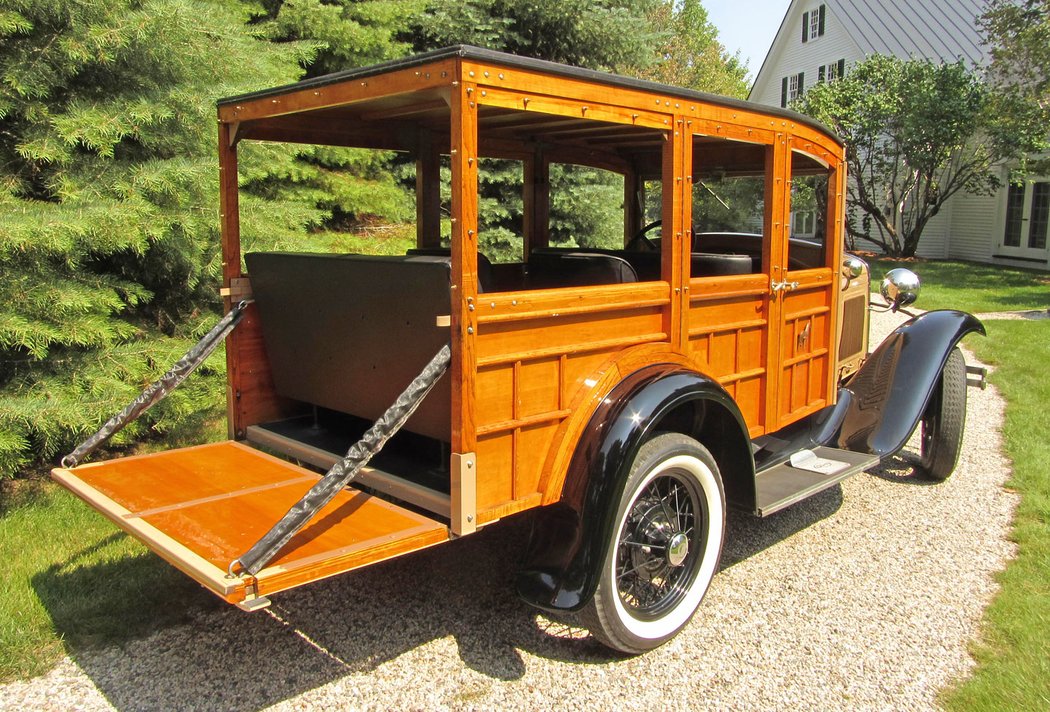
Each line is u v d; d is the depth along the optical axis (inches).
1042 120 559.5
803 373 156.6
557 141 171.6
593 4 357.4
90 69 188.5
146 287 209.3
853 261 182.9
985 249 716.0
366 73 100.3
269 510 104.5
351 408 124.9
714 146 164.6
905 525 159.6
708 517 121.0
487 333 94.7
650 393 106.8
